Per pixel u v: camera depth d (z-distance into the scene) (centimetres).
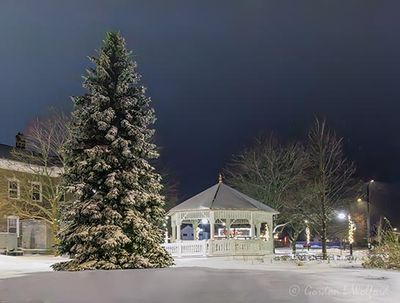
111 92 2177
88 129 2131
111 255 1967
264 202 4647
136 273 1591
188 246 3122
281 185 4709
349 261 2480
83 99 2173
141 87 2233
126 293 1123
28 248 4034
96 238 1991
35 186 4047
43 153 3812
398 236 2141
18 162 4022
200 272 1623
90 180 2077
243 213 3372
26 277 1470
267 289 1169
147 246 2064
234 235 4012
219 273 1580
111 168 2102
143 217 2122
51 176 4016
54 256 3319
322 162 3459
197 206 3297
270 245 3494
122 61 2223
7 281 1352
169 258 2136
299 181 5203
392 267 1928
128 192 2075
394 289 1188
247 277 1430
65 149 2136
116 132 2108
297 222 4669
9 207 3966
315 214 3997
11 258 2664
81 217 2055
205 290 1156
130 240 2012
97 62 2200
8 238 3709
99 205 2042
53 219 3453
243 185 4888
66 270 1920
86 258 1983
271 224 3584
